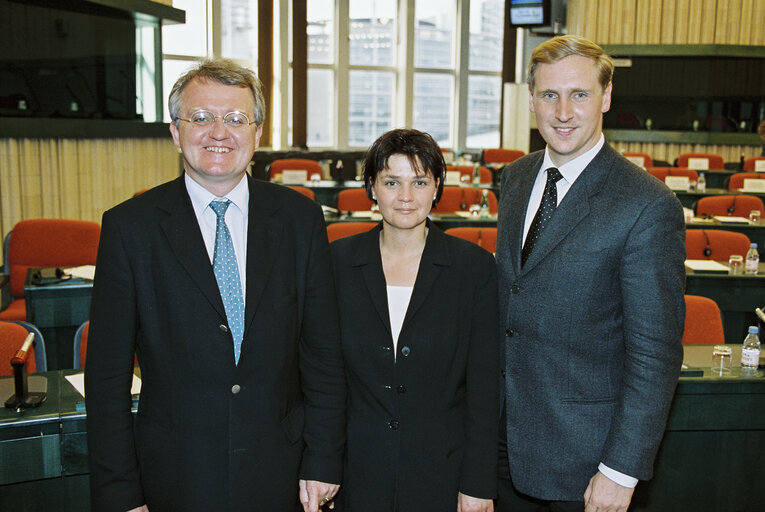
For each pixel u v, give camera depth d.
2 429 1.83
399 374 1.70
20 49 5.30
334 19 10.67
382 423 1.71
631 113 10.46
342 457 1.65
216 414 1.47
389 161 1.69
